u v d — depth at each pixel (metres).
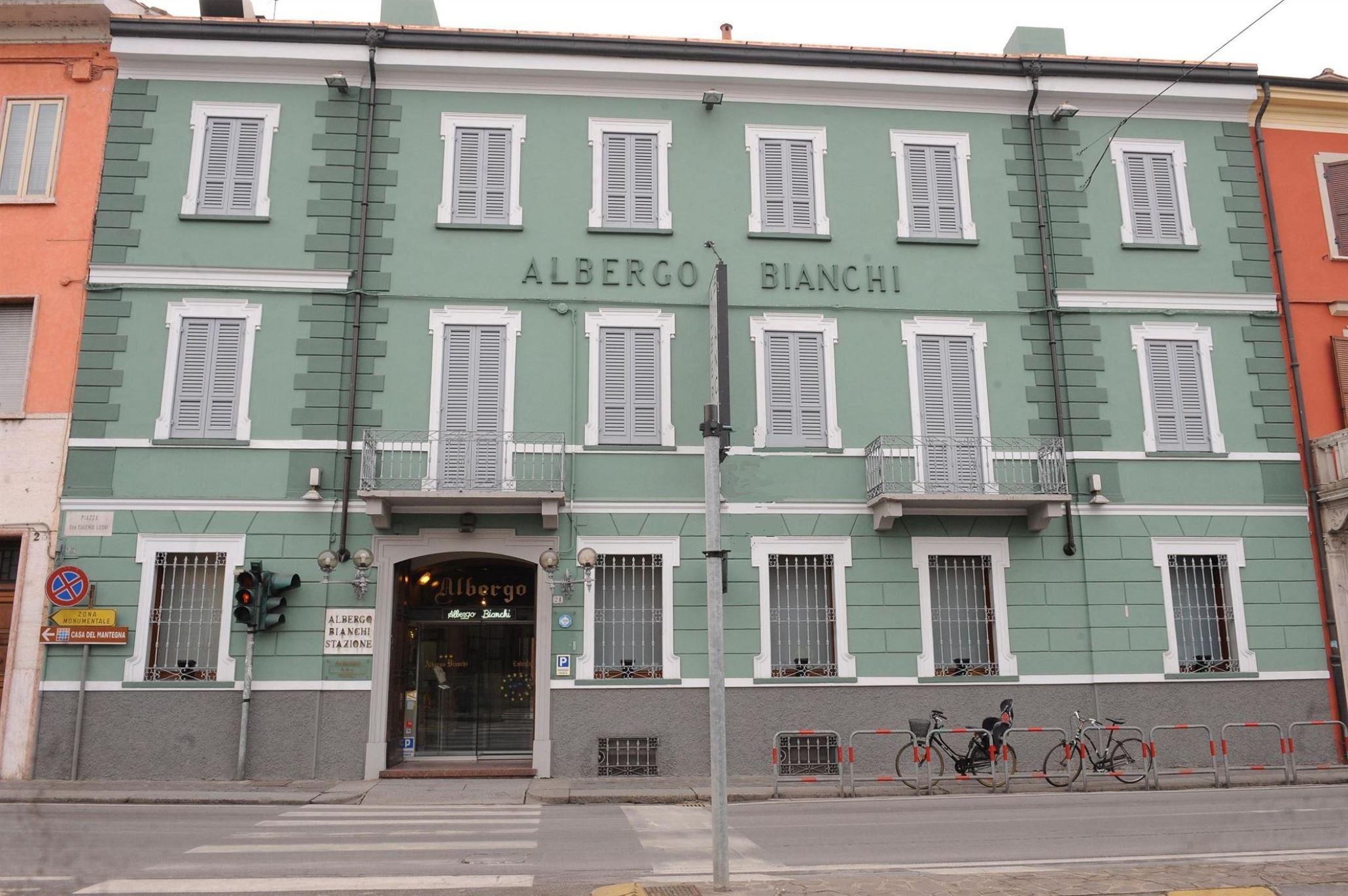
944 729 15.34
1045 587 16.98
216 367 16.42
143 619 15.58
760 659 16.34
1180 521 17.42
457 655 16.98
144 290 16.53
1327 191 19.09
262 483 16.08
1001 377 17.67
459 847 10.16
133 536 15.80
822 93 18.33
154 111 17.12
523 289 17.16
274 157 17.16
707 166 17.92
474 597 17.16
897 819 12.00
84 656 15.37
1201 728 16.31
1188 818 11.94
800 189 18.08
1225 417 17.92
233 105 17.25
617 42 17.61
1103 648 16.88
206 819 12.07
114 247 16.61
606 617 16.42
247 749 15.29
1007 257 18.11
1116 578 17.12
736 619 16.44
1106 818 12.02
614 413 16.92
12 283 16.45
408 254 17.08
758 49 17.83
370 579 15.97
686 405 17.03
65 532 15.74
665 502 16.66
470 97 17.77
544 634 16.14
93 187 16.83
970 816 12.23
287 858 9.48
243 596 14.99
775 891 7.58
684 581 16.50
